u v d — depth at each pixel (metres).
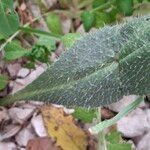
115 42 0.12
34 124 0.16
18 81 0.17
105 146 0.14
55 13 0.19
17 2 0.19
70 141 0.16
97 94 0.12
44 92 0.13
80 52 0.12
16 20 0.15
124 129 0.16
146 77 0.12
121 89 0.12
